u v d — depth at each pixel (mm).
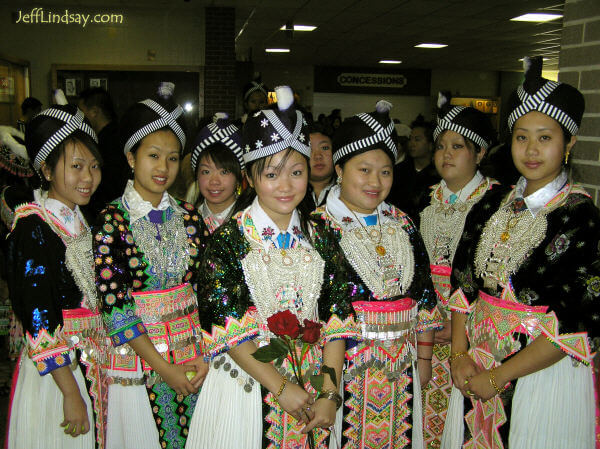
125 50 9008
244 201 1785
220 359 1759
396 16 9297
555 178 1750
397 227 1956
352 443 1862
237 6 8773
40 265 1749
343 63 16453
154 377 1910
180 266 1979
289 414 1651
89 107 4719
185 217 2051
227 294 1650
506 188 1937
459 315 2014
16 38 8758
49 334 1732
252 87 5473
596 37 2404
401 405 1904
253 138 1639
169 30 9047
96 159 1895
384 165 1855
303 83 17219
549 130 1690
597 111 2402
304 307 1693
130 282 1870
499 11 8734
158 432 1935
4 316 3479
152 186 1920
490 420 1830
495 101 17609
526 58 1736
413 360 1949
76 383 1795
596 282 1624
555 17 9094
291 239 1725
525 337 1746
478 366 1877
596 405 1792
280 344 1516
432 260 2449
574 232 1661
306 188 1681
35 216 1796
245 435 1679
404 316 1903
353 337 1804
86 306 1859
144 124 1897
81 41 8906
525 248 1743
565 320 1653
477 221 1954
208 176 2389
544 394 1710
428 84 17484
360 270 1858
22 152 3068
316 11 9031
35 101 6445
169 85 1962
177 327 1952
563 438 1696
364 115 1851
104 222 1852
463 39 11477
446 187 2516
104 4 8594
